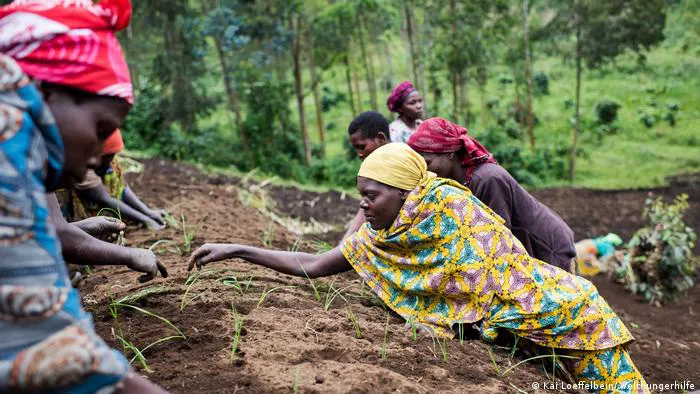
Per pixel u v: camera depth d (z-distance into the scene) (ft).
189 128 63.98
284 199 42.34
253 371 9.07
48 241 5.31
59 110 5.68
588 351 12.07
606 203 57.82
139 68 74.08
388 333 11.78
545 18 99.19
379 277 13.12
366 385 8.89
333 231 32.96
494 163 14.03
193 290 12.63
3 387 4.99
